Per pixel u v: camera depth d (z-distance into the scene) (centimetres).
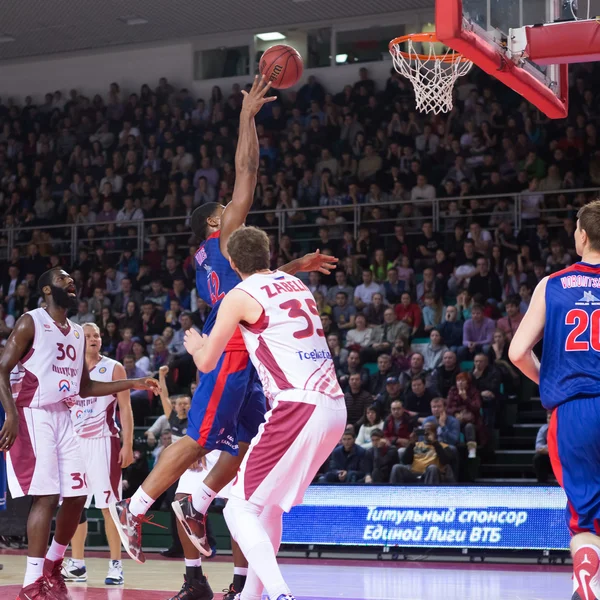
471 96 1873
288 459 441
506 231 1606
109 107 2233
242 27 2130
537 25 758
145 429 1453
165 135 2123
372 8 1998
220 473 514
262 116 2078
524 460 1261
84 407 823
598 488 402
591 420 406
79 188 2131
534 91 801
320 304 1619
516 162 1758
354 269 1683
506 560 1016
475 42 688
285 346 450
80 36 2194
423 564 1006
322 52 2122
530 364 433
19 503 949
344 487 1090
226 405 509
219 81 2203
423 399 1277
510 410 1358
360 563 1019
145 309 1711
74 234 1994
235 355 513
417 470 1134
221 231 538
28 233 2123
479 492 1032
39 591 593
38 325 610
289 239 1752
